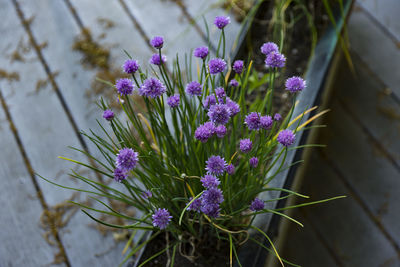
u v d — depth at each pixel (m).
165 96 1.33
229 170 0.88
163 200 0.96
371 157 1.43
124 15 1.55
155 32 1.50
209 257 1.01
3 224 1.22
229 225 0.99
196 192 1.00
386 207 1.37
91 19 1.55
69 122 1.35
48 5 1.59
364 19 1.62
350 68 1.55
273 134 1.01
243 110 0.99
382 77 1.54
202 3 1.56
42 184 1.27
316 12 1.32
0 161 1.30
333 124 1.49
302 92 1.15
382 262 1.31
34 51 1.49
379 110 1.49
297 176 1.09
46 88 1.40
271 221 1.00
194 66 1.40
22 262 1.18
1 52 1.49
